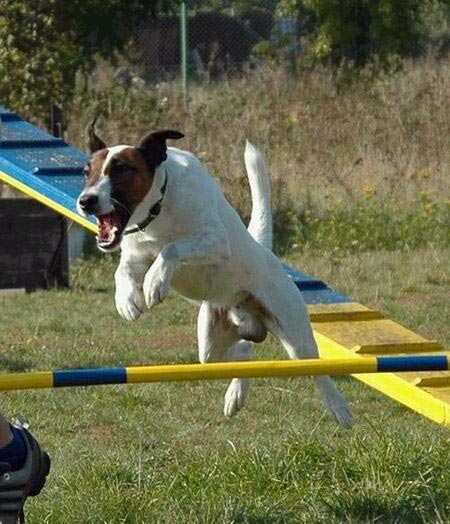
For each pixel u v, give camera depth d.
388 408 10.10
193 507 6.66
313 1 28.70
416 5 28.92
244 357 8.45
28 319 13.57
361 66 28.45
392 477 7.00
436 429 8.78
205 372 5.86
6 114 14.11
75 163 12.35
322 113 22.70
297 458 7.38
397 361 6.12
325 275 15.80
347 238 17.75
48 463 5.97
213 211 7.49
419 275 15.88
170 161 7.41
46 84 20.45
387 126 22.14
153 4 23.56
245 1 32.94
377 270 16.17
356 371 6.04
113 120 21.59
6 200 15.04
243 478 7.17
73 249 16.95
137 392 10.36
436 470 7.09
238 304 8.05
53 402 10.04
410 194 19.45
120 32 23.05
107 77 26.05
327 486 7.03
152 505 6.78
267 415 9.82
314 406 10.01
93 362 11.48
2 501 5.75
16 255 15.15
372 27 28.31
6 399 10.10
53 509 6.72
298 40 30.44
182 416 9.77
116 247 7.18
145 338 12.66
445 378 8.59
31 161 12.30
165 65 30.47
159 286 7.09
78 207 7.19
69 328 13.10
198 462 7.53
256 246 8.01
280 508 6.76
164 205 7.32
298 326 8.15
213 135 21.91
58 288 15.36
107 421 9.61
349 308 9.78
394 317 13.63
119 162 7.14
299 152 21.47
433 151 21.31
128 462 7.61
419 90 24.02
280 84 25.22
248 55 31.81
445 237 17.86
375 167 20.64
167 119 22.38
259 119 22.70
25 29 20.55
